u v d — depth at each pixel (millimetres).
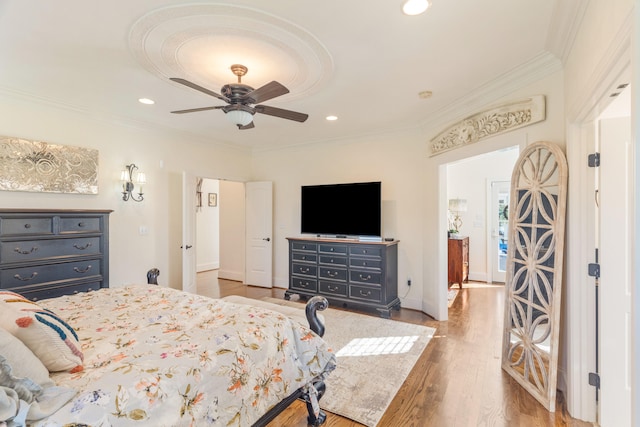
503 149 2867
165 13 1865
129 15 1881
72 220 3113
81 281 3154
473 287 5488
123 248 3930
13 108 3041
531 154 2447
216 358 1357
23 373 1019
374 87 2971
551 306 2146
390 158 4543
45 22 1941
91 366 1210
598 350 1978
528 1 1765
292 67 2543
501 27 2012
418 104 3428
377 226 4348
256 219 5723
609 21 1312
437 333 3443
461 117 3441
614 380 1904
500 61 2451
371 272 4148
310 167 5301
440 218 3846
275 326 1715
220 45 2213
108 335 1504
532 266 2359
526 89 2621
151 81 2807
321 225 4855
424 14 1882
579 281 2027
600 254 1944
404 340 3248
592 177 2000
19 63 2469
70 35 2086
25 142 3084
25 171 3082
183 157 4684
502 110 2824
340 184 4688
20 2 1752
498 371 2623
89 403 1005
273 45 2213
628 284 1880
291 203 5516
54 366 1150
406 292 4402
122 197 3918
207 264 7398
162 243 4387
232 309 1921
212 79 2748
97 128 3684
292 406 2197
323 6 1811
